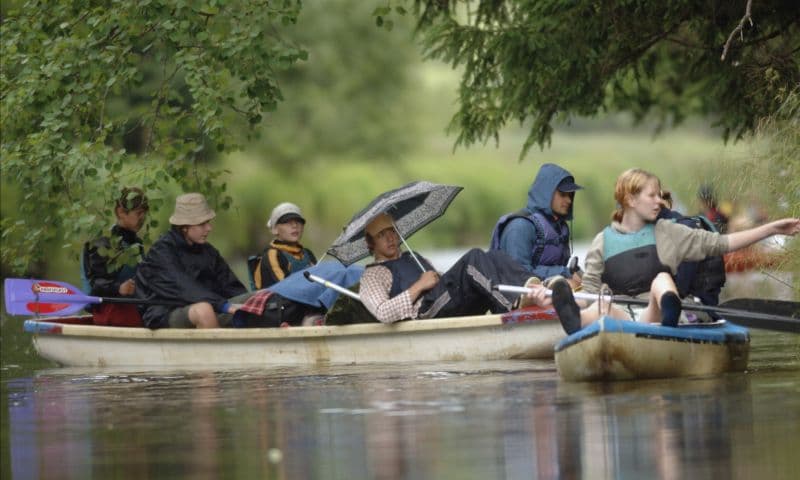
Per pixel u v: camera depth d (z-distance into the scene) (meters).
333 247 35.25
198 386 30.28
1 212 73.38
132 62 39.03
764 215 33.44
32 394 30.05
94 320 38.75
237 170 137.75
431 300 33.94
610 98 60.12
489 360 33.25
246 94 38.94
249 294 36.47
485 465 19.36
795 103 32.97
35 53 39.16
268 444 21.44
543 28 44.47
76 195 39.72
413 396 26.50
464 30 46.50
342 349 34.59
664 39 48.03
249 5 38.72
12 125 39.97
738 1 42.16
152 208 38.00
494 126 49.50
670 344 27.36
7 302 38.44
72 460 20.70
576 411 23.55
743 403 23.94
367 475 18.92
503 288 31.16
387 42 151.50
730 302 29.72
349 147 151.00
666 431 21.34
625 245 29.25
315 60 148.75
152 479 19.08
